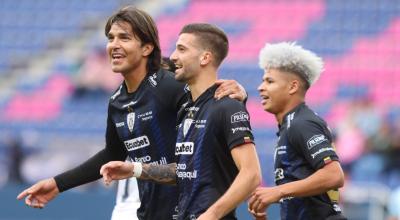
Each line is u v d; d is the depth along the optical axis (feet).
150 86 37.29
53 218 82.48
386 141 100.58
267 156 112.88
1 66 142.72
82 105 132.98
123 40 36.94
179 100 36.73
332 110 119.55
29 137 119.44
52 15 147.64
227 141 33.37
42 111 134.31
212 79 34.91
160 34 141.18
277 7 139.13
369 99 120.98
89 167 39.73
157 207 37.68
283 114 38.91
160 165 35.45
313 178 35.22
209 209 31.86
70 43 143.43
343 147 101.19
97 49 140.67
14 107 136.05
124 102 38.04
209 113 33.91
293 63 38.40
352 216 71.56
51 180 39.09
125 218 45.91
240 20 139.33
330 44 130.52
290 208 37.19
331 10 135.33
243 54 134.10
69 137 128.88
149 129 37.40
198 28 34.86
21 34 146.10
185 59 34.60
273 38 135.13
